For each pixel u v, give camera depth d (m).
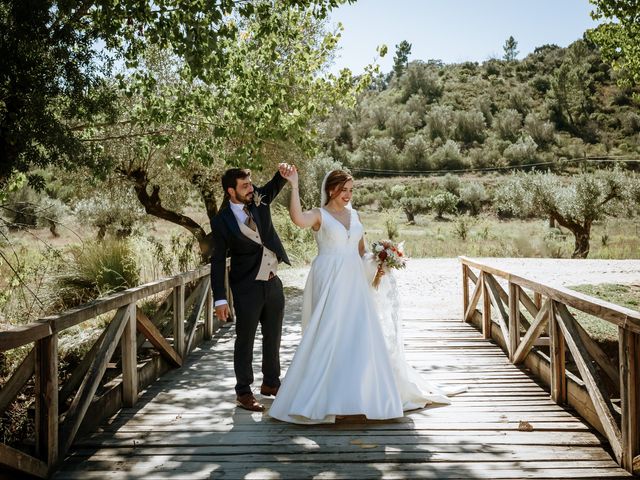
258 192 4.66
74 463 3.51
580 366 4.03
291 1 6.60
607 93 95.62
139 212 17.45
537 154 75.88
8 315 7.55
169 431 4.04
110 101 6.02
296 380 4.25
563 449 3.68
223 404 4.68
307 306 4.59
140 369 5.08
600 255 22.95
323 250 4.48
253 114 6.93
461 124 83.50
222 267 4.48
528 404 4.59
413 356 6.31
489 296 7.05
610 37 11.84
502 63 111.31
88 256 9.62
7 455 2.84
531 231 35.47
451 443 3.78
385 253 4.52
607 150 80.06
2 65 4.75
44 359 3.31
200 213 24.38
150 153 10.65
